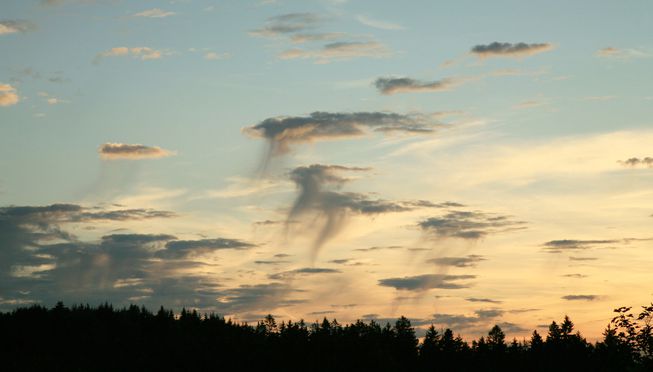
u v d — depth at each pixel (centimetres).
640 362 3688
